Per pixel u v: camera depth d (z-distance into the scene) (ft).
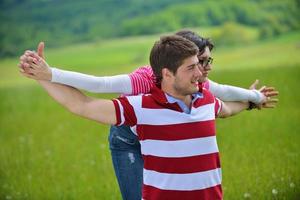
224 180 26.45
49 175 31.42
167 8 207.10
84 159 34.19
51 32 215.51
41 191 28.58
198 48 14.60
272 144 32.58
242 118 41.11
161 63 13.73
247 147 32.50
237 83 62.34
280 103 45.83
